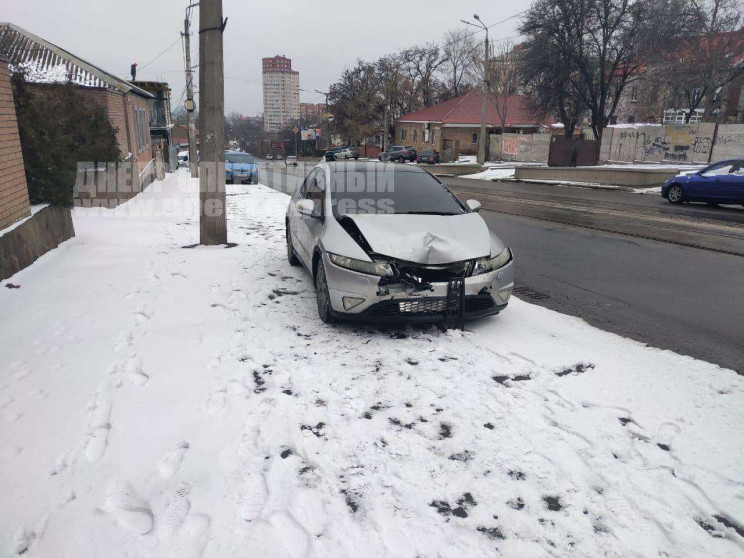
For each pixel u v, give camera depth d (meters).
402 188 5.42
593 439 2.88
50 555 2.02
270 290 5.70
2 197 5.91
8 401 3.15
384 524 2.22
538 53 29.05
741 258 7.73
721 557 2.09
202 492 2.39
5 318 4.55
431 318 4.26
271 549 2.07
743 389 3.46
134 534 2.13
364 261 4.17
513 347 4.17
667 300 5.69
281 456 2.68
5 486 2.40
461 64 65.81
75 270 6.23
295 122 103.44
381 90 63.62
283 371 3.65
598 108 31.16
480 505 2.36
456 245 4.35
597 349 4.16
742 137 24.44
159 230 9.56
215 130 7.66
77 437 2.80
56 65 14.98
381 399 3.30
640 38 27.44
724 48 29.81
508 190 20.17
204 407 3.14
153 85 34.88
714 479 2.55
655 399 3.33
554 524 2.26
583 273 6.95
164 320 4.61
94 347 3.97
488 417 3.10
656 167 24.27
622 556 2.09
